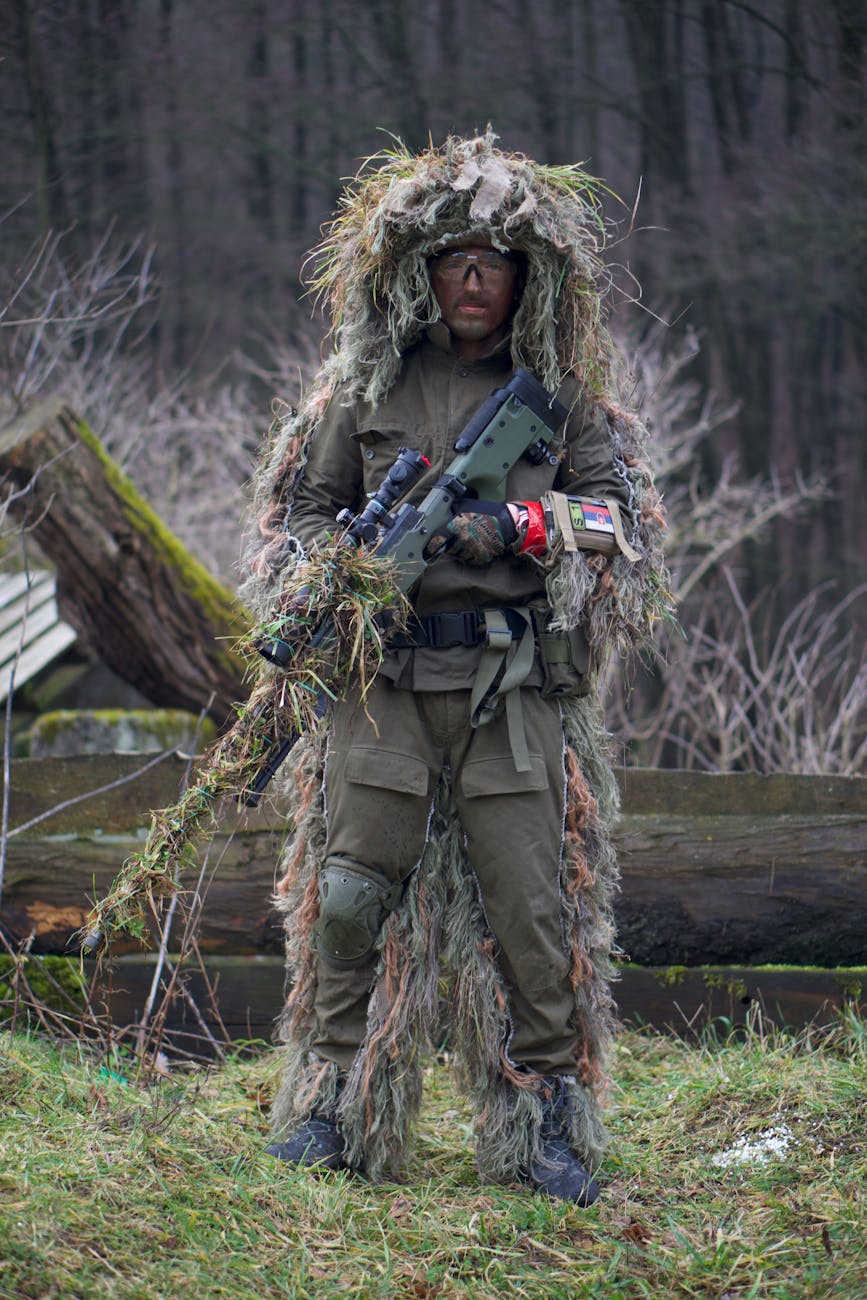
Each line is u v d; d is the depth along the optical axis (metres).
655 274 24.16
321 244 5.57
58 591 10.42
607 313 5.52
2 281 13.31
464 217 5.20
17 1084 5.41
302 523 5.41
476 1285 4.45
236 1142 5.35
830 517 26.20
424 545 5.09
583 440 5.42
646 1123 5.89
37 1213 4.30
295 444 5.52
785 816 6.97
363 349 5.34
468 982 5.28
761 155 23.12
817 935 6.90
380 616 5.08
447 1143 5.77
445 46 25.78
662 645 13.24
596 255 5.45
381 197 5.33
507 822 5.16
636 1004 6.92
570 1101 5.30
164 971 6.87
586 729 5.46
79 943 6.92
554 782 5.27
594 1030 5.38
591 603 5.27
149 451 15.43
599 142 26.58
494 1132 5.25
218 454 16.64
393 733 5.17
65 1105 5.35
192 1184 4.79
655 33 24.88
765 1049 6.41
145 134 25.84
